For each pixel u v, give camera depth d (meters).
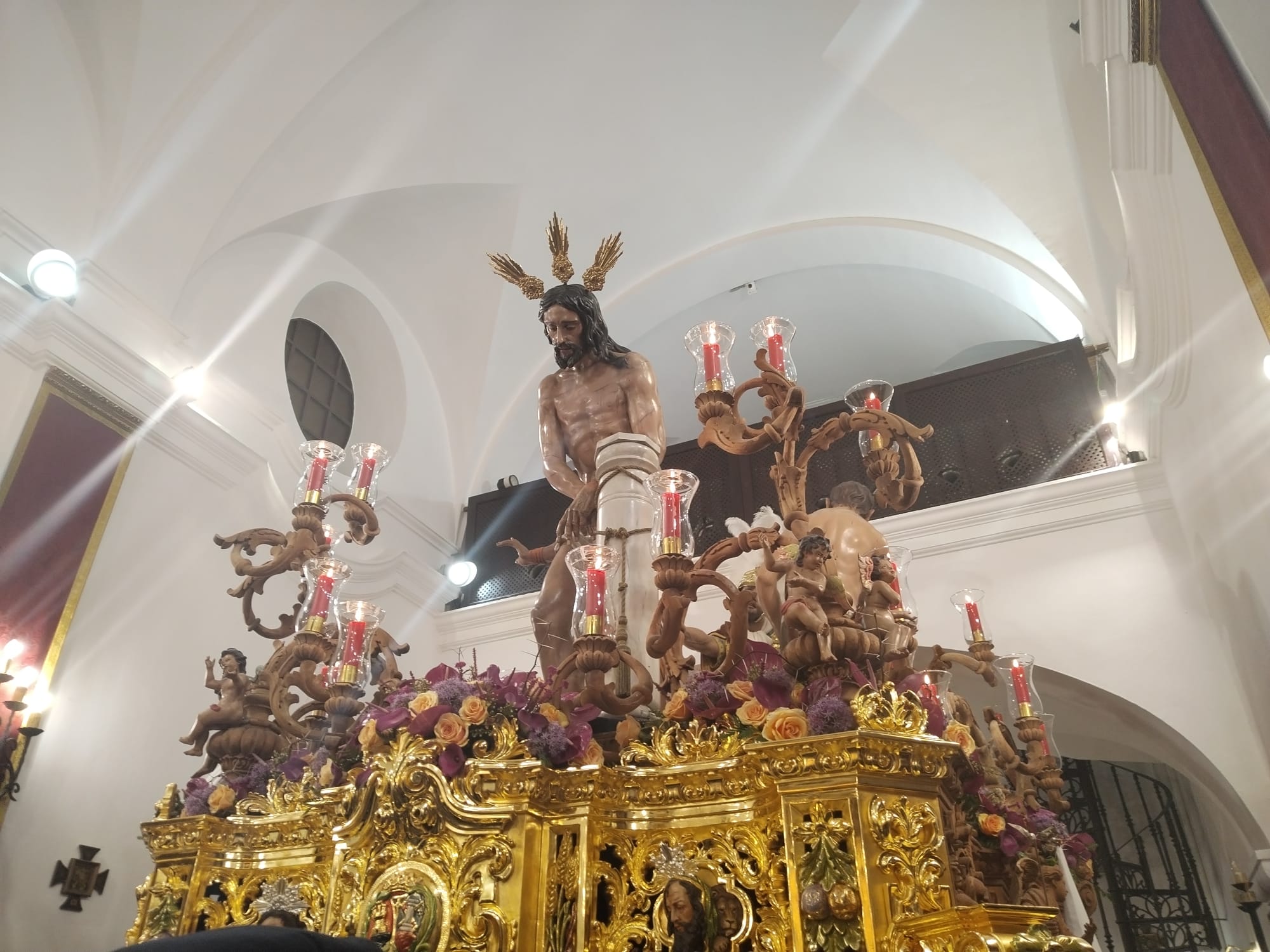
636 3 8.05
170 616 6.01
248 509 6.86
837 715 2.37
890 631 2.99
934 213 8.69
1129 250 4.74
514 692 2.77
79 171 6.26
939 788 2.50
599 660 2.75
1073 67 6.51
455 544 9.16
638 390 4.14
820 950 2.15
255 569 3.87
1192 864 9.45
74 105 6.33
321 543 3.91
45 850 4.93
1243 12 2.59
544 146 8.80
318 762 3.20
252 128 7.13
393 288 9.18
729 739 2.56
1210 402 4.77
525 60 8.25
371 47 7.55
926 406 7.94
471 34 7.90
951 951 1.95
